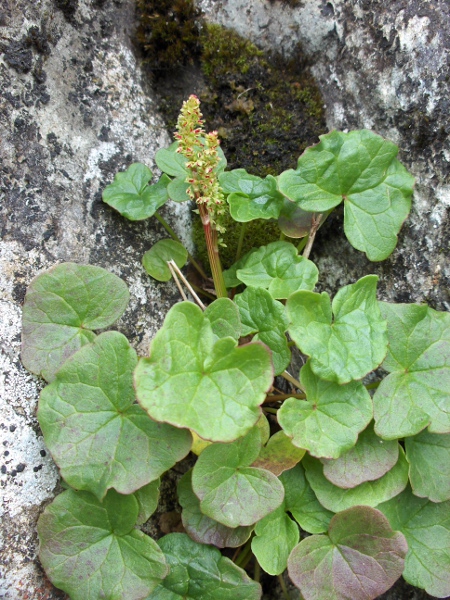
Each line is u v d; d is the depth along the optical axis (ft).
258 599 0.47
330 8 0.58
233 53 0.63
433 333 0.49
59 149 0.54
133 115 0.61
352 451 0.48
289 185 0.53
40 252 0.51
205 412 0.42
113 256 0.56
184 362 0.43
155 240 0.59
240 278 0.53
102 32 0.59
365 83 0.56
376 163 0.53
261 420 0.50
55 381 0.45
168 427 0.45
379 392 0.48
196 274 0.64
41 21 0.53
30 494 0.47
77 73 0.56
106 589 0.45
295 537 0.49
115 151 0.58
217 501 0.45
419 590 0.56
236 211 0.53
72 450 0.44
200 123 0.48
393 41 0.54
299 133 0.62
